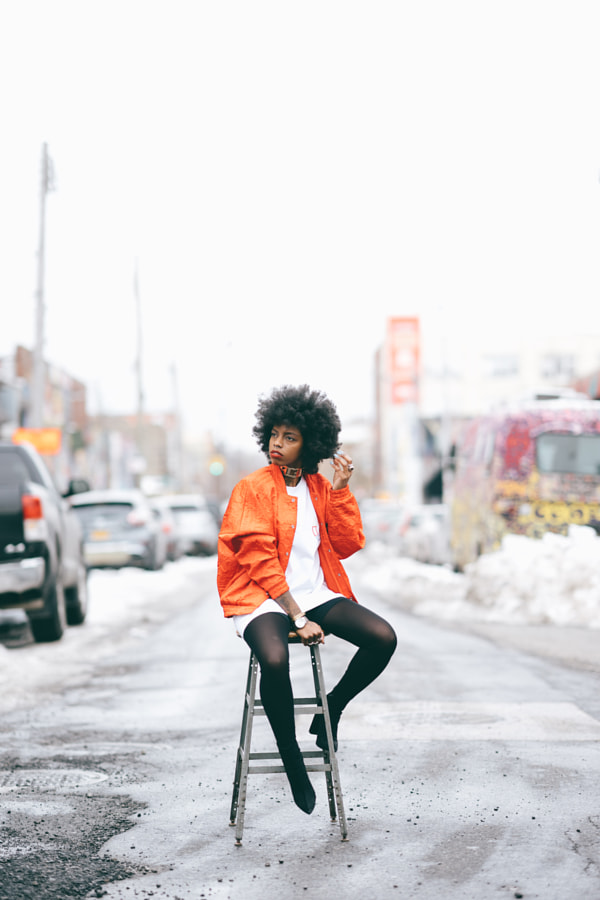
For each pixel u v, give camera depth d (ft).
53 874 12.58
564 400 56.39
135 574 78.54
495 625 41.91
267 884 12.11
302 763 13.76
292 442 14.20
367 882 12.09
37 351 89.20
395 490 247.70
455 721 21.26
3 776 17.78
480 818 14.48
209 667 31.04
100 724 22.41
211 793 16.38
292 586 14.21
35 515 36.01
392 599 55.88
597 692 24.56
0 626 45.16
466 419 188.65
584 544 46.26
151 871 12.66
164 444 343.05
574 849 13.07
